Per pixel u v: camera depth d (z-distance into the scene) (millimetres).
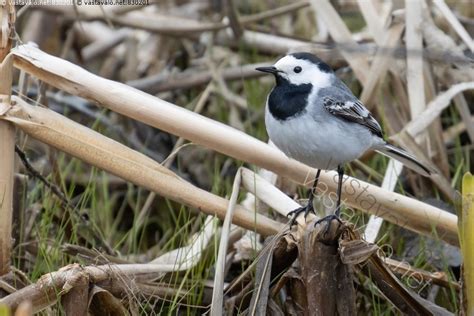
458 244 10141
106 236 12414
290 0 17594
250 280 9805
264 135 14383
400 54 11469
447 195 11930
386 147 10484
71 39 16125
